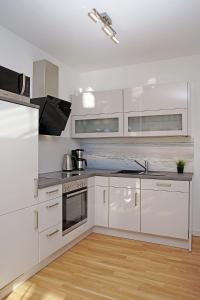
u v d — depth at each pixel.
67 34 2.65
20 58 2.72
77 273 2.24
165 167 3.46
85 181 3.08
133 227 3.04
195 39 2.78
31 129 2.10
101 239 3.11
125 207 3.09
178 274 2.23
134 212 3.04
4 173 1.82
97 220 3.29
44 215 2.29
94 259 2.53
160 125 3.17
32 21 2.37
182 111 2.99
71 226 2.76
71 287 2.01
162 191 2.87
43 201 2.28
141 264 2.42
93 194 3.29
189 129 2.99
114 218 3.17
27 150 2.05
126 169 3.71
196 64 3.27
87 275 2.20
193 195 3.27
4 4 2.08
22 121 2.00
